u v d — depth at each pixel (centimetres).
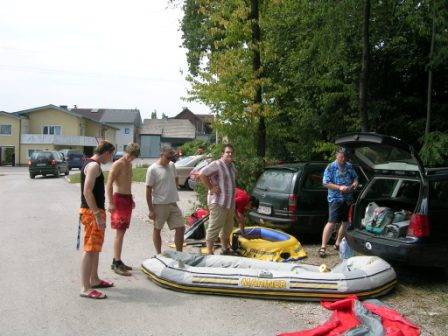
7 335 478
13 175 3444
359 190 873
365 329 471
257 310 560
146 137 7969
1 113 5516
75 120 5969
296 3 1201
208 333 492
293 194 880
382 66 1333
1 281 653
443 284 672
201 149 1611
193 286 612
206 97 1212
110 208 682
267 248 797
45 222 1163
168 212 742
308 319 535
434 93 1352
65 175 3381
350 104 1338
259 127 1227
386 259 669
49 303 570
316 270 672
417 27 1133
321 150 1284
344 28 1130
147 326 507
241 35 1203
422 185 646
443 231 644
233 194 776
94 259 622
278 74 1335
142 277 684
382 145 694
